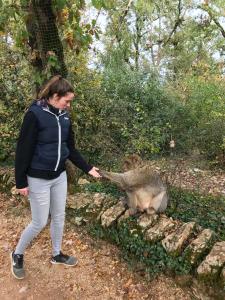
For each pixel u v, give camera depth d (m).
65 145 3.64
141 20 16.38
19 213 5.29
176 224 4.44
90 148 6.86
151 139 8.00
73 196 5.27
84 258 4.44
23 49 5.59
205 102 9.37
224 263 3.76
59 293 3.96
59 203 3.84
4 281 4.09
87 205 5.02
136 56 15.57
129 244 4.40
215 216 5.05
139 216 4.58
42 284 4.07
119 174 4.34
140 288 4.00
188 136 8.42
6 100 6.61
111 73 9.46
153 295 3.92
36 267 4.29
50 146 3.47
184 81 11.04
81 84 6.86
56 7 4.43
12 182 5.80
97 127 7.08
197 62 17.27
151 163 6.98
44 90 3.36
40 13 4.50
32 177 3.53
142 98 9.25
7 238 4.80
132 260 4.30
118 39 13.96
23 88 6.54
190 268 3.89
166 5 16.53
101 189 5.48
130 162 4.55
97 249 4.57
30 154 3.41
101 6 4.01
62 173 3.77
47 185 3.61
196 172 7.22
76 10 4.58
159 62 15.83
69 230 4.88
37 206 3.64
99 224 4.76
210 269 3.75
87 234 4.79
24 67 6.46
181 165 7.06
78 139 6.64
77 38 4.56
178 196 5.36
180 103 9.58
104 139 6.97
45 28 4.57
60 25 4.88
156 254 4.17
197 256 3.93
